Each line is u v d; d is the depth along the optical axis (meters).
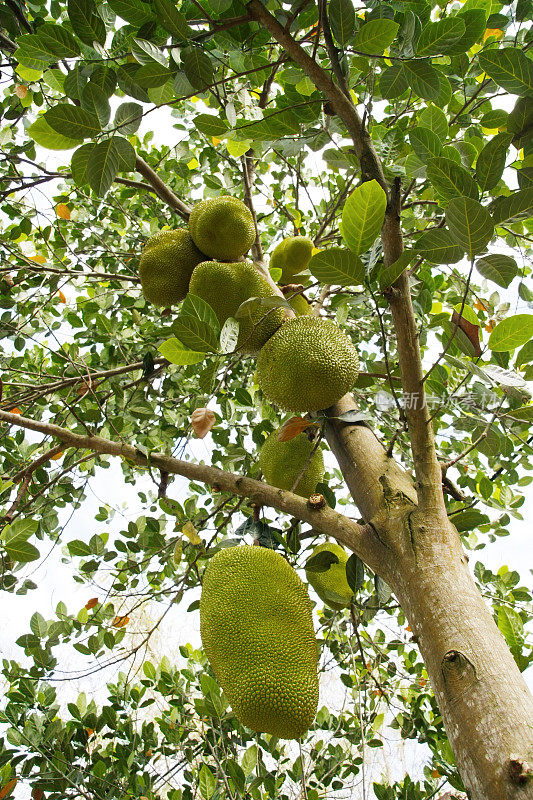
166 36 1.70
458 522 1.80
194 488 3.19
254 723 1.55
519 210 1.39
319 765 2.69
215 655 1.66
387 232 1.45
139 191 3.96
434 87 1.78
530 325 1.53
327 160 2.36
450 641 1.17
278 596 1.68
